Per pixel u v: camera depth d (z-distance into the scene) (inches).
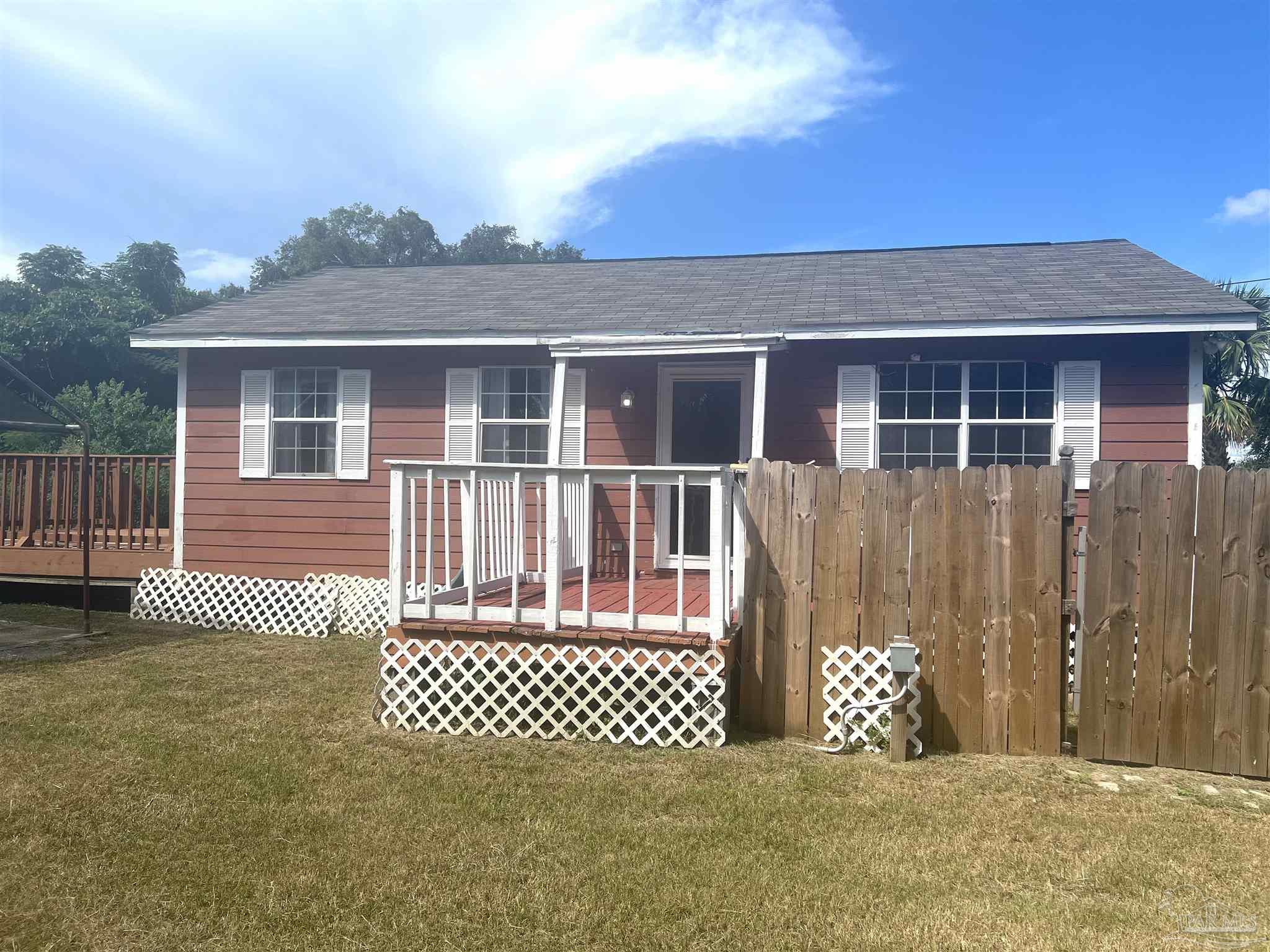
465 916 117.6
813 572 205.0
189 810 154.3
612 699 204.2
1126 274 355.6
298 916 117.0
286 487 377.4
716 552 197.0
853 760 189.0
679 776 177.5
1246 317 279.6
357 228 2025.1
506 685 208.7
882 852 140.8
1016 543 193.0
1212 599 182.7
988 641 194.4
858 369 328.5
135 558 384.5
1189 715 183.8
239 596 369.7
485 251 2042.3
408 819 151.9
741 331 315.9
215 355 384.8
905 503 199.0
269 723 211.8
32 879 127.0
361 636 346.3
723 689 197.2
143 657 292.5
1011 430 318.3
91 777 170.6
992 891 127.3
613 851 139.8
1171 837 147.9
